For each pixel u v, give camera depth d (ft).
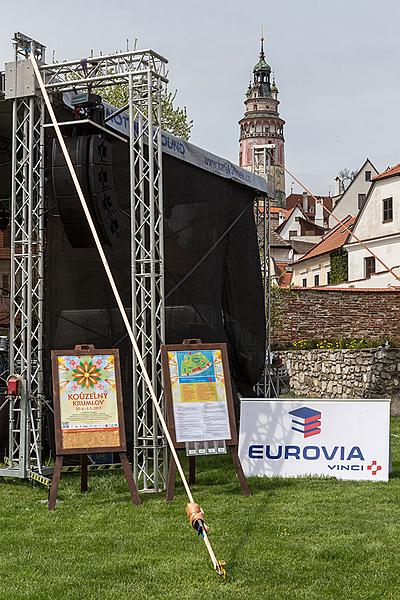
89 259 32.96
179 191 38.22
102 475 31.32
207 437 27.04
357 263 137.90
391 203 129.90
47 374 31.24
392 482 29.53
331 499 26.37
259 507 25.26
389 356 61.87
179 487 29.01
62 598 16.89
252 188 46.03
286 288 82.07
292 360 74.43
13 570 18.89
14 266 30.40
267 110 391.45
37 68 28.55
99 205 28.32
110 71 29.94
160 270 29.55
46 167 31.22
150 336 31.99
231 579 18.07
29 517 24.22
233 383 44.16
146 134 31.04
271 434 31.19
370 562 19.27
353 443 30.30
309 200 277.64
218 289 41.39
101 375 26.81
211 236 40.93
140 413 32.32
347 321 83.15
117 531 22.41
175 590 17.38
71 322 32.27
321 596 16.90
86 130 29.22
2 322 56.70
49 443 31.24
